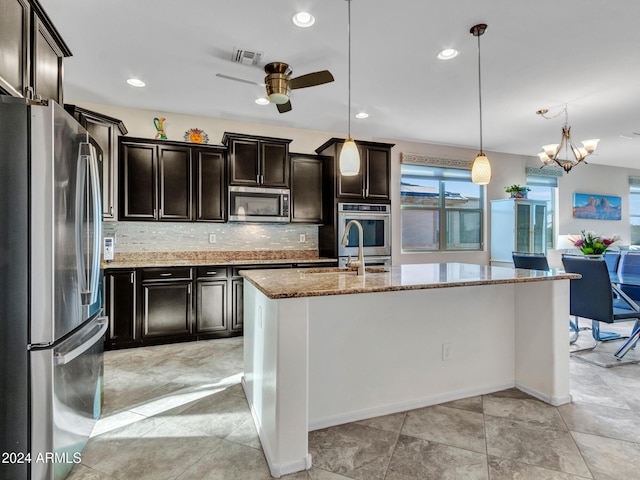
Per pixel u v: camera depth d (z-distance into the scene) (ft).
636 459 5.72
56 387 5.07
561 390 7.64
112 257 12.27
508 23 7.76
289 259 14.32
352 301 6.99
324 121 14.51
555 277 7.21
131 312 11.49
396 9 7.27
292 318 5.48
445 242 18.90
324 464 5.65
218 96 11.87
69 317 5.51
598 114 13.48
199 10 7.30
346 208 14.34
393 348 7.34
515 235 18.15
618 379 8.91
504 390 8.39
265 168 13.58
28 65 5.97
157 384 8.78
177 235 13.73
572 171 21.97
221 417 7.19
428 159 17.84
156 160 12.40
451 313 7.90
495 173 19.65
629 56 9.18
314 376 6.70
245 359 8.38
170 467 5.62
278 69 9.46
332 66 9.71
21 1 5.71
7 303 4.88
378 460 5.75
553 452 5.92
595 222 22.71
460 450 6.00
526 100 12.14
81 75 10.25
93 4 7.09
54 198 5.05
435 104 12.55
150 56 9.16
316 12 7.38
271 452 5.63
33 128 4.96
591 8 7.23
